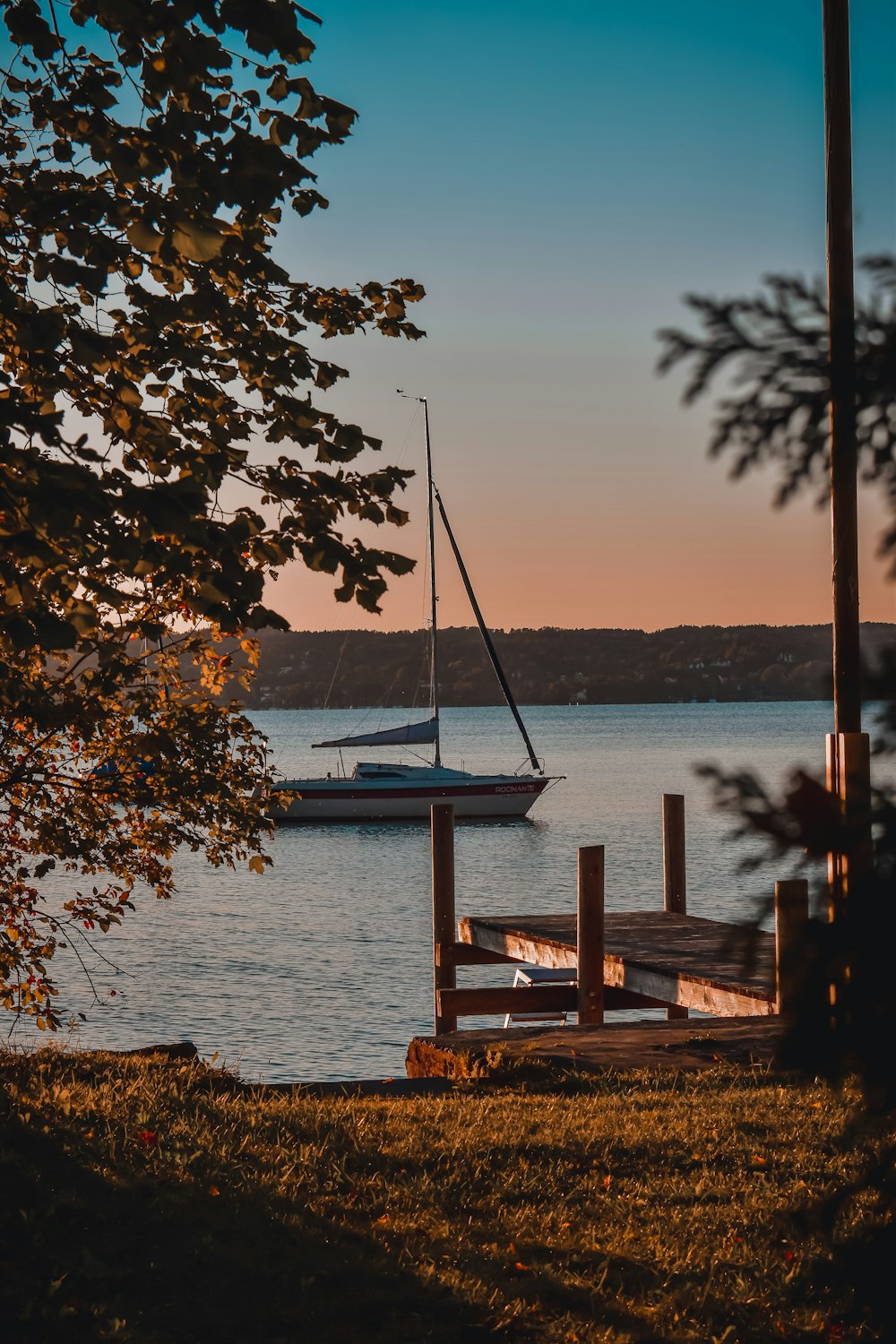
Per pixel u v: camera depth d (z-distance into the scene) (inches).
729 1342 212.1
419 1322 219.1
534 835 2396.7
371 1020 999.0
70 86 263.9
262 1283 231.0
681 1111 352.2
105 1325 209.5
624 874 1739.7
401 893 1766.7
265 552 265.4
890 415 130.3
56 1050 422.6
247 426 285.9
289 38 231.9
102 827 427.5
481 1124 336.8
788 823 126.2
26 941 437.4
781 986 129.4
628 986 600.7
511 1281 236.4
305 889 1822.1
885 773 126.3
